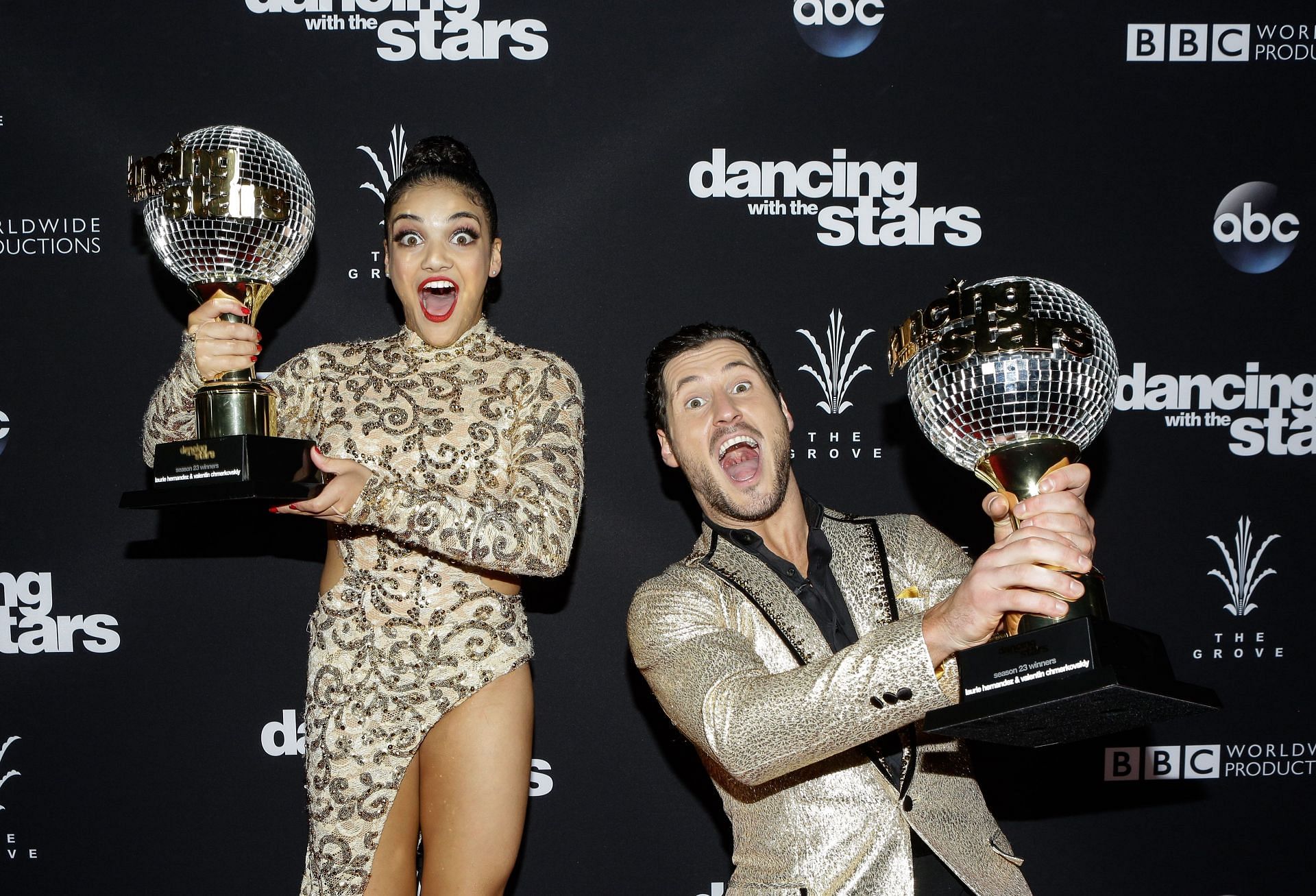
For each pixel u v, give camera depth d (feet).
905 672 3.95
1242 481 7.97
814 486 7.88
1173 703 3.55
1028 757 7.95
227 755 7.68
